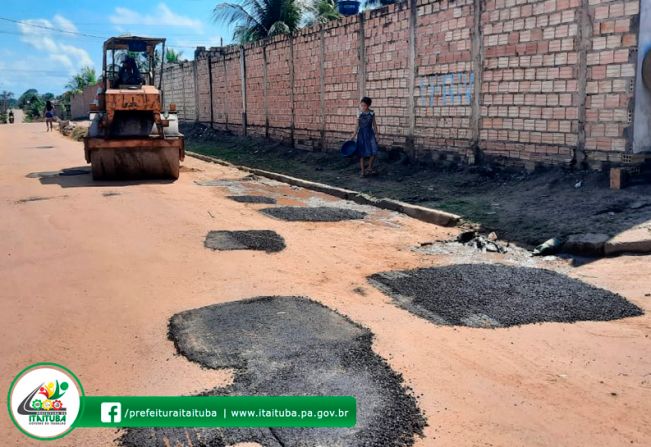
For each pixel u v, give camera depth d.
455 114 11.68
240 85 21.81
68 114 61.88
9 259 6.70
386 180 12.05
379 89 13.79
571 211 8.14
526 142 10.27
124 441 3.28
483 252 7.09
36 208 9.53
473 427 3.35
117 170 12.50
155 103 12.48
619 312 4.95
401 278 5.94
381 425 3.35
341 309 5.11
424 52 12.27
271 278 5.96
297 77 17.45
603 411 3.50
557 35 9.52
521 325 4.75
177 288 5.68
